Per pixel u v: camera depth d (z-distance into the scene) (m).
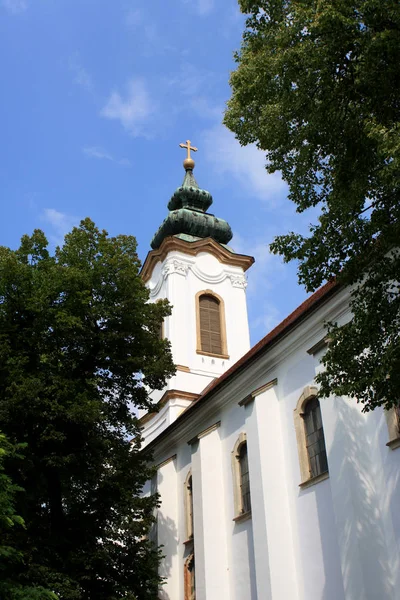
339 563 19.00
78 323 22.88
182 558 29.62
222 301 43.59
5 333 22.91
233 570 24.80
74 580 20.33
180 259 43.62
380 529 17.56
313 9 13.26
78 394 22.16
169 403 38.59
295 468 22.22
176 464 32.12
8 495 16.44
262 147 14.90
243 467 26.03
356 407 19.23
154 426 39.75
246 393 26.39
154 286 44.78
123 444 25.09
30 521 21.11
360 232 12.80
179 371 39.72
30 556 19.77
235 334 42.91
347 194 12.70
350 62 13.02
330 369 13.50
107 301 24.80
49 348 23.16
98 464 23.27
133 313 24.78
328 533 19.78
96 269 24.62
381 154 11.46
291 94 13.51
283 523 21.83
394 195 12.51
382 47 12.12
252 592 23.38
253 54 14.74
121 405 25.61
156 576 23.80
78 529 22.34
